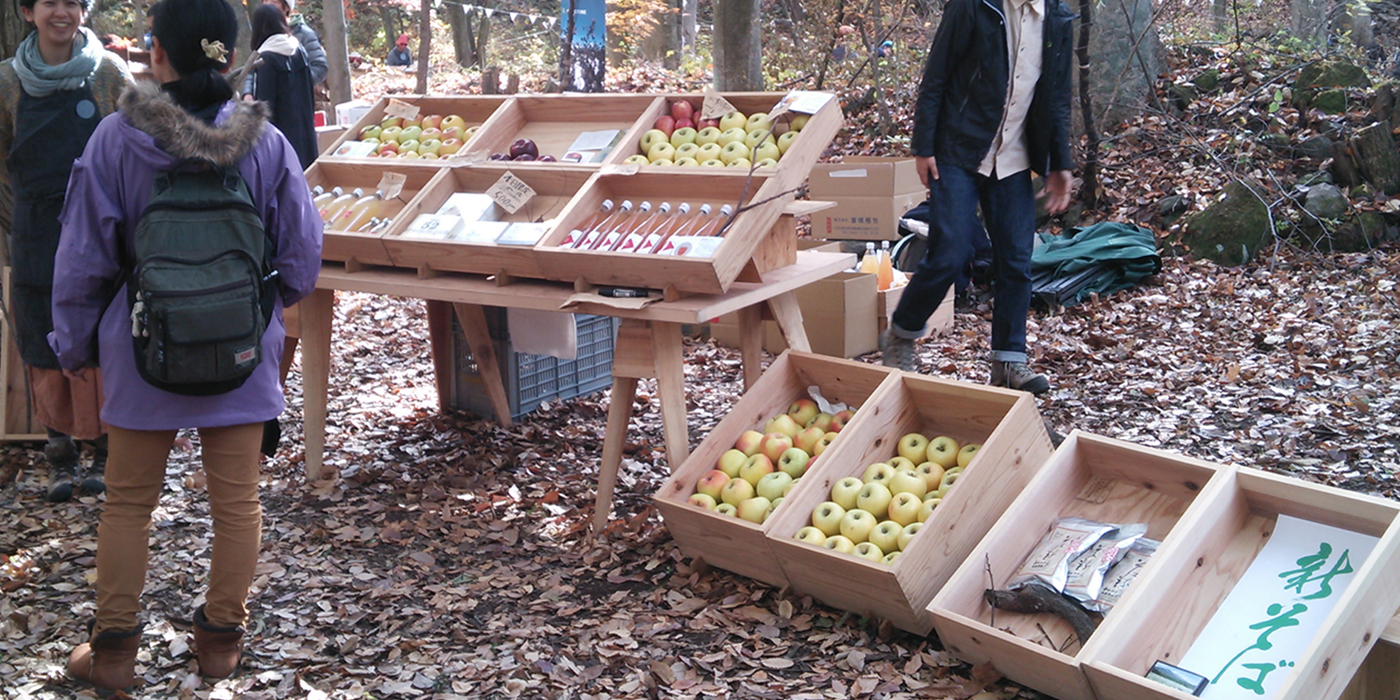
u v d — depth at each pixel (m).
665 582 3.33
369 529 3.79
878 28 10.08
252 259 2.47
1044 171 4.39
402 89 17.59
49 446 4.05
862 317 5.53
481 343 4.73
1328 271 6.69
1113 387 5.00
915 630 2.89
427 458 4.51
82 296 2.42
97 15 21.58
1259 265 6.88
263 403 2.63
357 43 25.75
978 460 2.99
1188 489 2.90
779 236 3.84
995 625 2.74
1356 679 2.48
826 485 3.20
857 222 6.62
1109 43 8.84
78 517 3.86
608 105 4.17
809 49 12.39
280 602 3.25
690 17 18.00
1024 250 4.43
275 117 4.94
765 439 3.46
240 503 2.67
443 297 3.78
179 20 2.46
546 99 4.31
